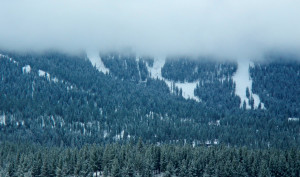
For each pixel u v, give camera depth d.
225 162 164.00
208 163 164.00
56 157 166.00
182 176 156.88
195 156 165.00
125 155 165.50
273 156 166.00
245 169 163.25
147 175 154.38
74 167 162.12
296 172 163.25
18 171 157.25
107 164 160.75
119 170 152.62
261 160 164.88
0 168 164.62
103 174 153.75
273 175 160.38
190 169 157.12
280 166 161.38
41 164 162.50
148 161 157.62
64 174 157.25
